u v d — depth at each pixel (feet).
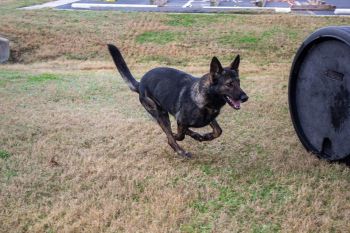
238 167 18.33
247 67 45.24
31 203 15.29
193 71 42.22
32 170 17.88
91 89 32.17
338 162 18.28
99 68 45.32
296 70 19.80
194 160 19.07
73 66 46.16
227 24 60.80
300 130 20.24
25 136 21.81
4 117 24.77
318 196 15.55
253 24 60.49
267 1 81.76
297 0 82.74
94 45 54.34
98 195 15.88
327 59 18.04
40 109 26.78
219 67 16.49
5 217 14.23
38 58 50.57
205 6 74.95
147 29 59.52
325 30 17.56
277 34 56.08
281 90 32.24
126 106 27.84
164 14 66.59
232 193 16.10
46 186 16.37
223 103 17.47
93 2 82.64
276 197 15.72
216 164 18.70
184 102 17.72
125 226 13.60
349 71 16.92
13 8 75.41
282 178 17.02
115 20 64.08
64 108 27.12
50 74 38.65
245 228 13.61
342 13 66.49
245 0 83.46
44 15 67.10
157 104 19.39
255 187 16.44
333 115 18.11
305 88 19.57
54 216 14.24
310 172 17.66
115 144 20.81
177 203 14.94
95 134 22.11
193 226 13.85
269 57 49.83
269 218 14.23
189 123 18.03
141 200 15.47
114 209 14.52
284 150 20.17
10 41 53.83
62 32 58.18
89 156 19.21
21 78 36.22
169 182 16.84
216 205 15.19
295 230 13.47
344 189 16.20
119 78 36.99
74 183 16.57
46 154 19.42
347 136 17.42
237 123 24.35
